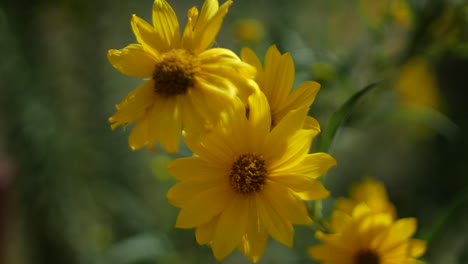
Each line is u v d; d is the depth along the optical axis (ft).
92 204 2.57
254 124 1.53
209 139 1.53
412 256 1.61
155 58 1.55
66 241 2.54
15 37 2.29
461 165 2.99
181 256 2.27
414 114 2.04
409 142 3.30
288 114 1.51
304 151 1.51
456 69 3.01
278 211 1.53
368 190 1.81
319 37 2.27
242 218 1.55
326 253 1.63
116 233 2.57
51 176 2.42
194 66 1.52
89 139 2.54
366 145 3.34
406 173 3.25
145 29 1.54
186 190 1.54
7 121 2.35
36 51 2.38
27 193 2.40
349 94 1.86
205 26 1.53
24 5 2.34
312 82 1.53
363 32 2.02
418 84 2.24
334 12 2.13
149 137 1.51
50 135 2.39
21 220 2.48
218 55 1.52
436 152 3.13
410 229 1.60
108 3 2.58
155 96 1.53
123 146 2.59
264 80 1.55
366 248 1.62
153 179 2.63
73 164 2.50
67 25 2.51
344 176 3.24
